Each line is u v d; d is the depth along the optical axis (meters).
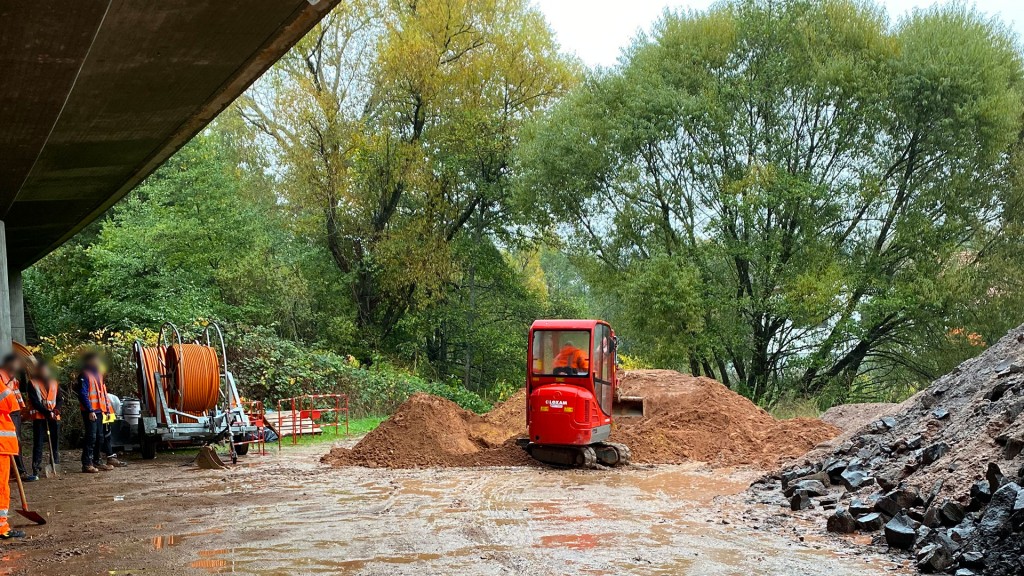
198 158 28.64
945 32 28.67
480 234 39.75
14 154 13.66
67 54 9.61
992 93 27.45
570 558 7.91
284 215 36.12
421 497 11.63
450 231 39.03
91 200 19.30
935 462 9.88
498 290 41.81
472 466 15.25
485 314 40.03
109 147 14.63
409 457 15.48
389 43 34.28
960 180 28.47
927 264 28.91
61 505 10.96
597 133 31.30
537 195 33.16
